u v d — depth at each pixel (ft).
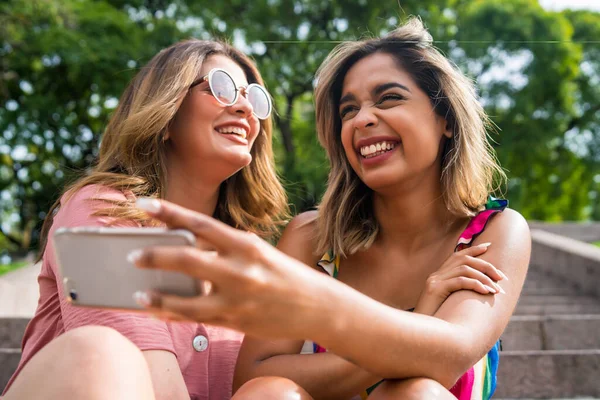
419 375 4.21
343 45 6.58
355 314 3.64
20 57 38.78
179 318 3.13
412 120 6.05
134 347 3.99
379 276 6.49
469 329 4.66
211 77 6.82
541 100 48.29
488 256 5.78
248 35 41.70
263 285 3.12
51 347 3.81
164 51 7.34
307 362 5.48
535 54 46.93
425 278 6.34
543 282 24.38
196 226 3.06
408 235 6.46
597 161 58.23
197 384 6.13
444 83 6.23
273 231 8.07
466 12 47.03
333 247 6.63
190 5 43.47
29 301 18.83
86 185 6.37
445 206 6.39
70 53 36.83
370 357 3.88
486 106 47.26
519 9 47.29
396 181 6.07
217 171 7.11
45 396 3.53
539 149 47.93
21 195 49.44
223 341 6.53
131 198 6.33
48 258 6.08
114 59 37.83
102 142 7.51
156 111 6.70
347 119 6.44
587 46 55.88
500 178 6.97
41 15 37.83
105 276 3.26
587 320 13.84
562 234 46.37
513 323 13.91
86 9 40.34
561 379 10.94
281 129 43.93
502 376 11.03
